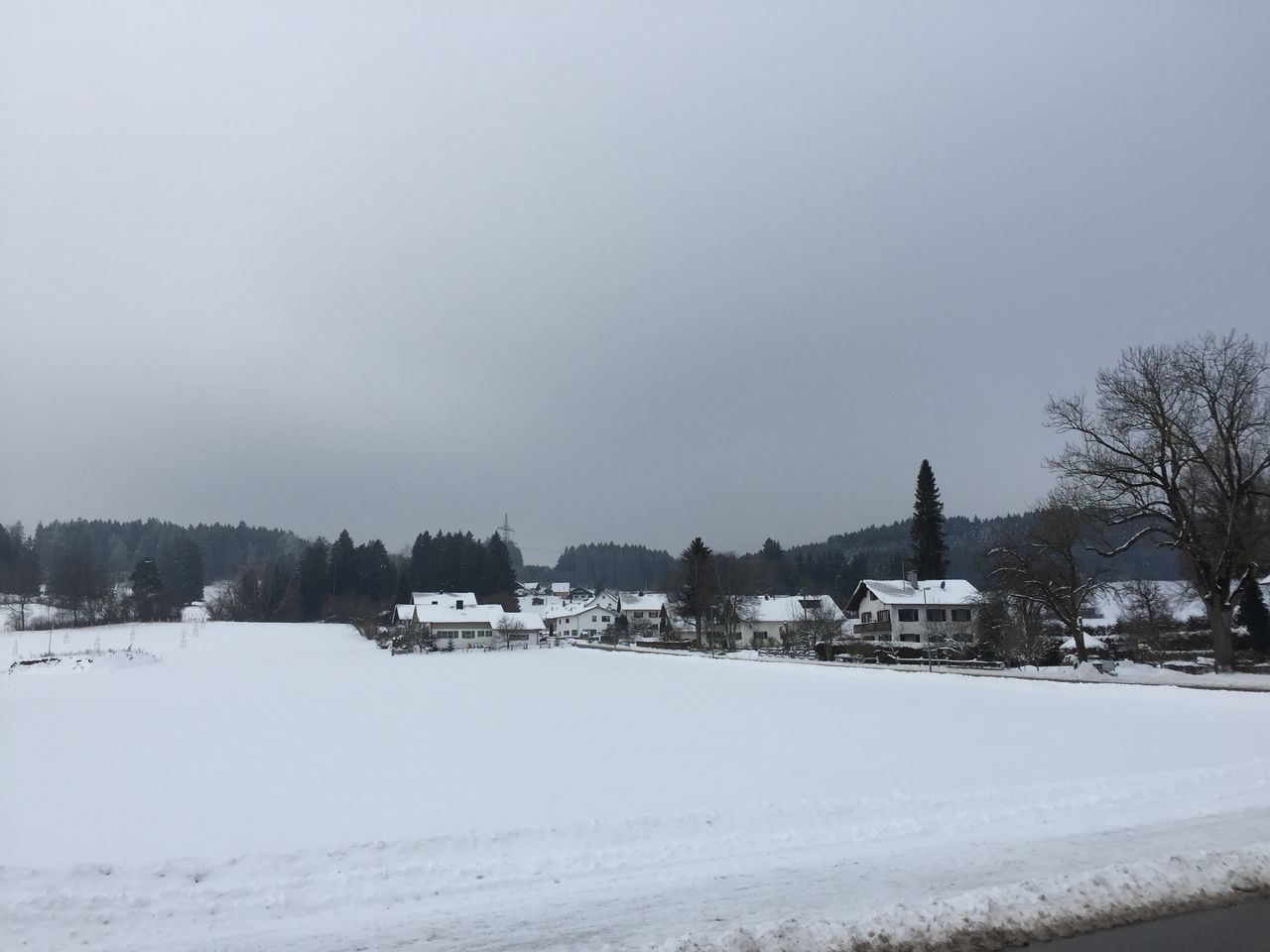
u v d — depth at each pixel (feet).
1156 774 42.14
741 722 69.21
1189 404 117.50
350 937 22.50
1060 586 143.64
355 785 44.11
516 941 21.91
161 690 111.45
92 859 30.58
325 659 205.36
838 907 24.12
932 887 25.95
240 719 75.87
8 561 424.46
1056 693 90.84
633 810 37.37
